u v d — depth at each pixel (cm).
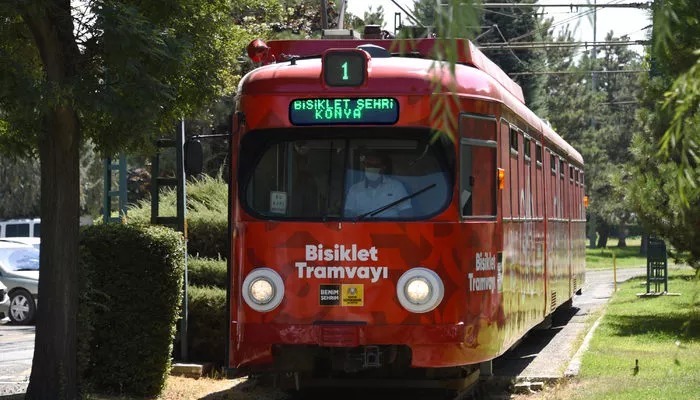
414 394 1341
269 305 1084
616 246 9906
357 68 1093
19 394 1202
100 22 962
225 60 1273
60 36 1027
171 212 1775
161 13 1102
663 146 391
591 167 7044
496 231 1165
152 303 1238
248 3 1421
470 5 339
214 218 1706
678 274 4578
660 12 382
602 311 2722
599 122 7831
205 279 1619
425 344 1064
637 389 1253
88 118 1116
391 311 1066
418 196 1083
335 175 1091
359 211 1081
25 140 1144
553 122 6794
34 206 6044
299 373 1185
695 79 373
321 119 1095
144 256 1234
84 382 1209
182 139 1473
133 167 3734
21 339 2250
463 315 1080
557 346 1897
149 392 1252
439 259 1071
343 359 1084
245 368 1102
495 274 1159
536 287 1538
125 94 997
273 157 1109
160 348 1246
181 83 1193
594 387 1295
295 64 1134
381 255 1072
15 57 1055
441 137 1086
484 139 1141
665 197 2141
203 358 1545
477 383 1337
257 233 1095
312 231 1081
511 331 1258
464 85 1116
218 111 2908
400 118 1086
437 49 354
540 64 5153
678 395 1193
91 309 1178
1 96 968
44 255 1076
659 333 2020
